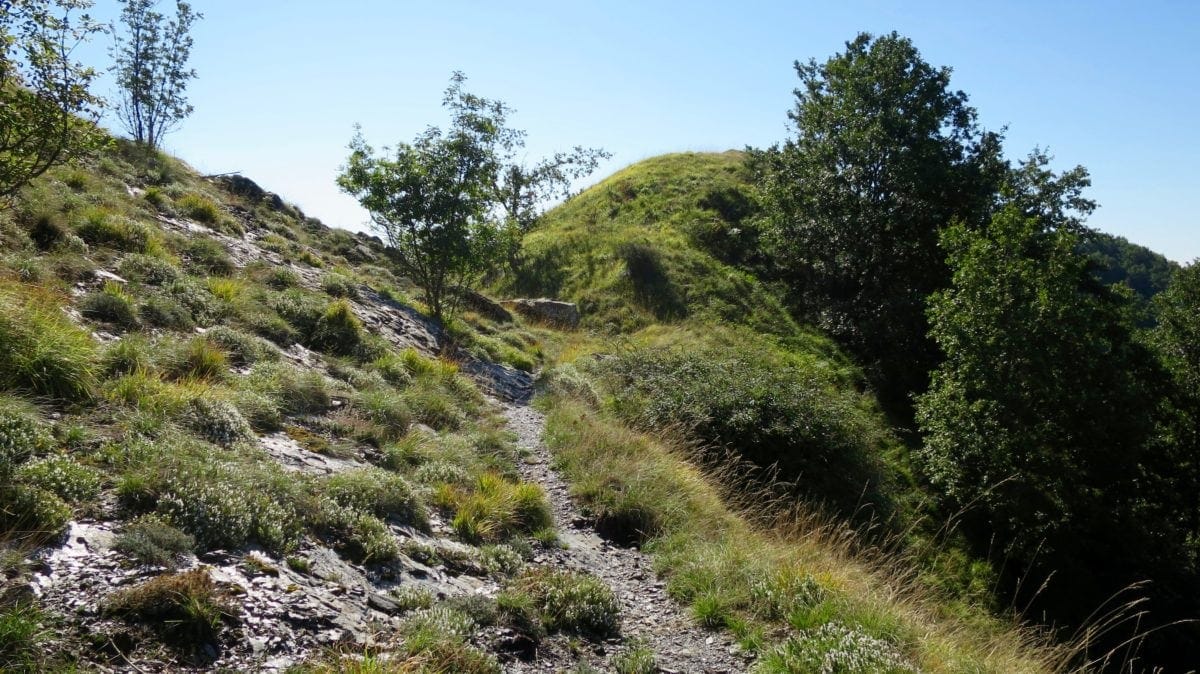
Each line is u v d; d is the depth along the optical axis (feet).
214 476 18.34
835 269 100.99
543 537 25.26
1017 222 67.87
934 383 67.77
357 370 35.86
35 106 20.13
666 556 25.73
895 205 91.45
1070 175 92.17
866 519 47.19
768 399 50.34
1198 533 66.80
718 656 19.02
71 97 20.65
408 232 55.26
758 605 21.22
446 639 15.60
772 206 104.83
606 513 28.99
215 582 14.52
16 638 10.96
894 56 93.30
